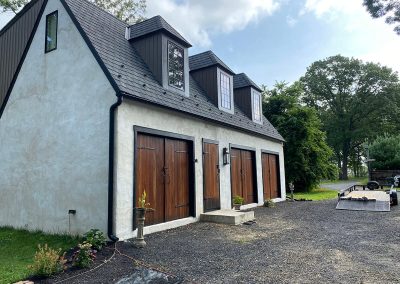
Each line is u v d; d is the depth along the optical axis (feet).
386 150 100.78
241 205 40.55
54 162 27.12
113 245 21.63
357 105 157.28
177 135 30.27
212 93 41.22
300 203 50.08
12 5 64.13
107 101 24.18
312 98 171.12
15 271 17.56
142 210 22.00
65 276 16.11
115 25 32.65
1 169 31.96
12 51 41.50
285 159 78.54
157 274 16.20
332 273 15.97
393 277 15.19
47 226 26.81
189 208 31.78
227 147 39.65
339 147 165.48
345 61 161.99
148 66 31.58
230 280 15.23
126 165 23.99
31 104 30.09
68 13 27.76
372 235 24.99
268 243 22.84
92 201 23.94
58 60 28.27
